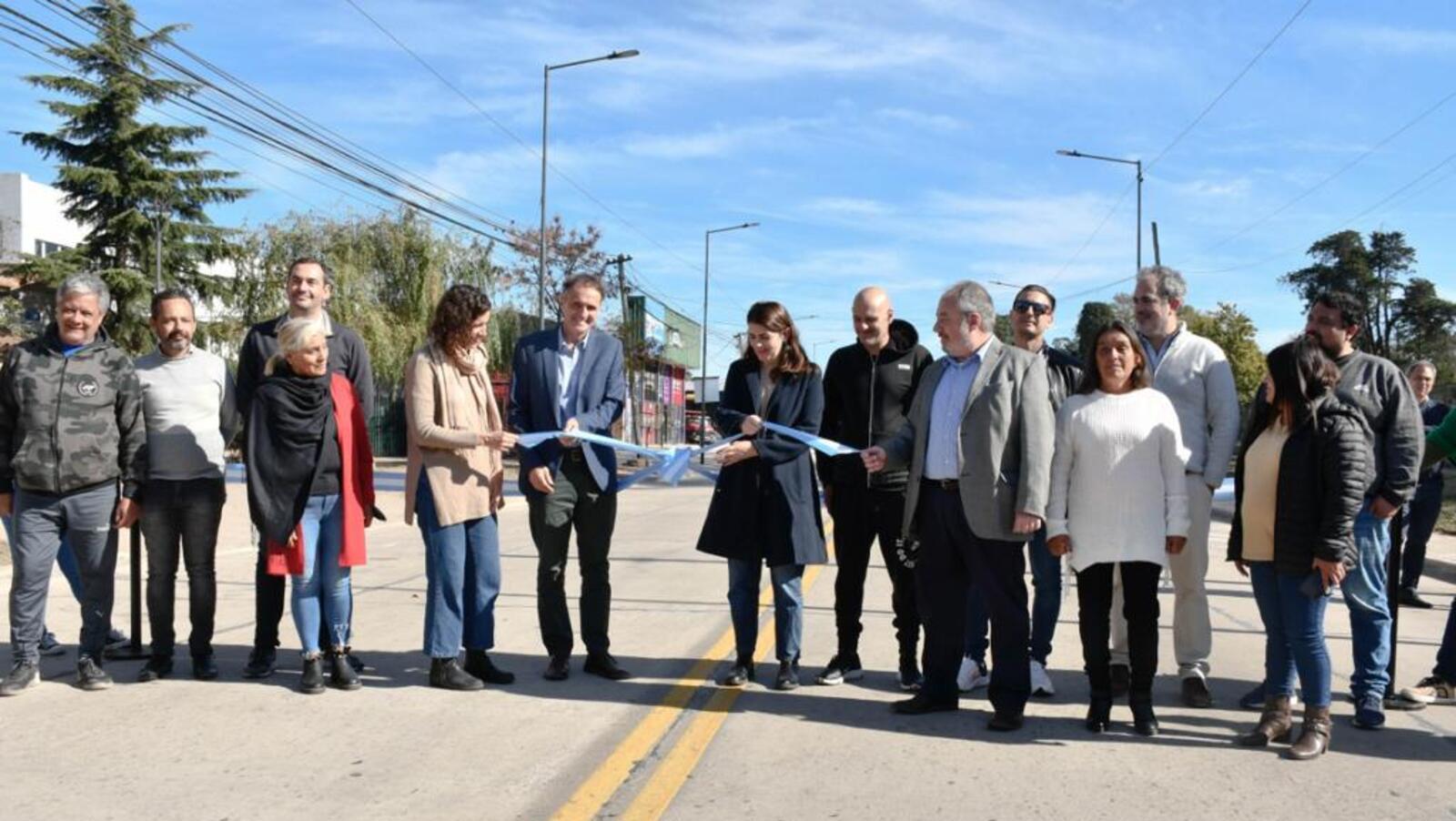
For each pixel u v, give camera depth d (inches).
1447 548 524.7
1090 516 202.5
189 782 173.5
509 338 1504.7
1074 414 206.4
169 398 238.1
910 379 242.4
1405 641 309.1
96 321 229.8
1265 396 204.2
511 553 502.9
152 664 239.6
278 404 222.4
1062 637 303.9
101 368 228.8
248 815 159.6
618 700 228.5
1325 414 191.5
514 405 244.7
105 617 232.7
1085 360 212.7
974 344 212.4
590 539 247.1
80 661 230.8
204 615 239.6
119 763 182.5
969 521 206.1
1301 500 192.1
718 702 228.2
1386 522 213.8
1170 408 204.2
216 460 241.3
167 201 1561.3
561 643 246.1
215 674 241.4
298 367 223.5
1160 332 239.1
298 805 164.1
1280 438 197.5
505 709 219.8
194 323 244.2
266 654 242.7
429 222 1369.3
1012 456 206.2
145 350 1494.8
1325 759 190.1
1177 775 180.5
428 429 227.6
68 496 226.7
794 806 165.6
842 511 245.4
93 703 220.2
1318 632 193.0
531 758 188.2
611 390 249.1
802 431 233.5
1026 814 162.4
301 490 223.9
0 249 1535.4
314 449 225.1
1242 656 279.6
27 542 225.8
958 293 212.7
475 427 236.8
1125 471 200.1
